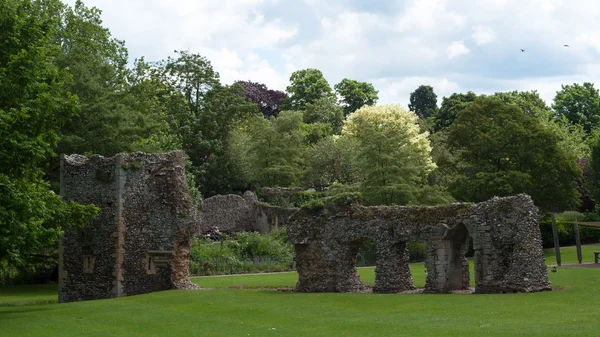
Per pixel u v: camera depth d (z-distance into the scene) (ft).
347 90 404.98
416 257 186.91
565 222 222.48
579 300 90.63
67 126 155.33
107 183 131.34
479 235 106.22
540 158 196.75
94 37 189.57
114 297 128.47
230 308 97.40
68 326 85.46
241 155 273.13
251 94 383.04
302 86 397.80
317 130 316.40
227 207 241.14
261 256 182.39
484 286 105.19
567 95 342.03
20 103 98.17
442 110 333.42
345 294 110.83
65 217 104.73
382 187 191.52
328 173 267.80
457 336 68.08
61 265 134.31
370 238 116.47
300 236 120.98
